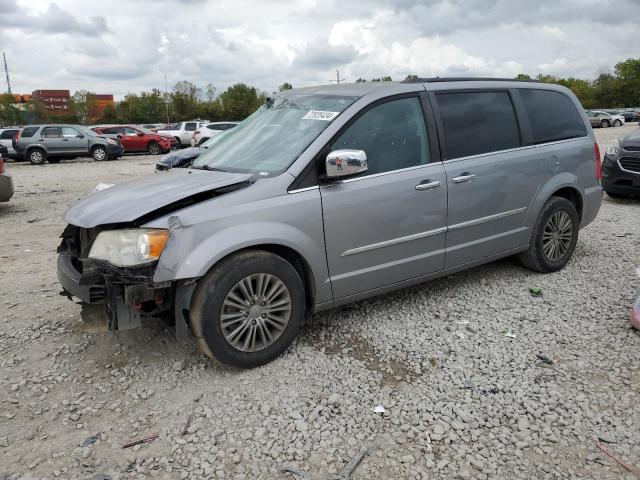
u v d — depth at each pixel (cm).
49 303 500
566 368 363
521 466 274
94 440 302
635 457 278
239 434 304
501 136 486
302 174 375
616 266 564
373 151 408
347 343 406
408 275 436
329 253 387
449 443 293
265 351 370
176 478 273
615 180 929
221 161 426
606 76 8750
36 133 2286
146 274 330
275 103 468
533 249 527
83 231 381
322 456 286
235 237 344
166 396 343
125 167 2088
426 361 377
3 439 304
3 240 771
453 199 445
